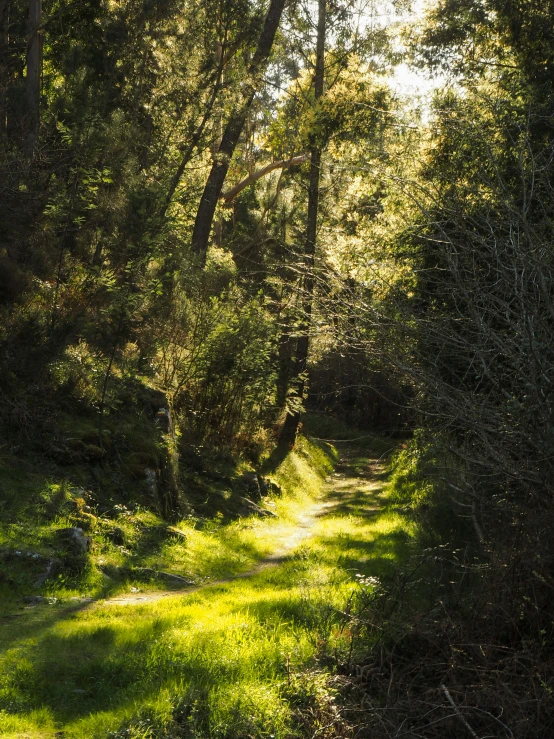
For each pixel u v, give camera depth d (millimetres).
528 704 5449
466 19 19719
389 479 24281
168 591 10867
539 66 17578
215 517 16172
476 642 6176
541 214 6980
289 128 31266
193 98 22812
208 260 24188
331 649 6793
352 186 16891
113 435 14633
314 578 10203
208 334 19609
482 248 6773
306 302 6336
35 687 6262
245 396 21375
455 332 5969
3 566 9711
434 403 6188
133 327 15414
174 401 19062
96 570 10648
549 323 6145
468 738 5406
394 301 6137
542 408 5676
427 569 8719
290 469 23438
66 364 14820
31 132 16969
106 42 21859
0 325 14109
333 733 5496
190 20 23562
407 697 5812
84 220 15477
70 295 15195
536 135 10195
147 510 13688
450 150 8203
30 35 19578
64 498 11961
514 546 6121
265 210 36406
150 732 5375
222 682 6211
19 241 14891
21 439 13125
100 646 7363
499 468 5887
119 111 17469
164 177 20734
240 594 10258
